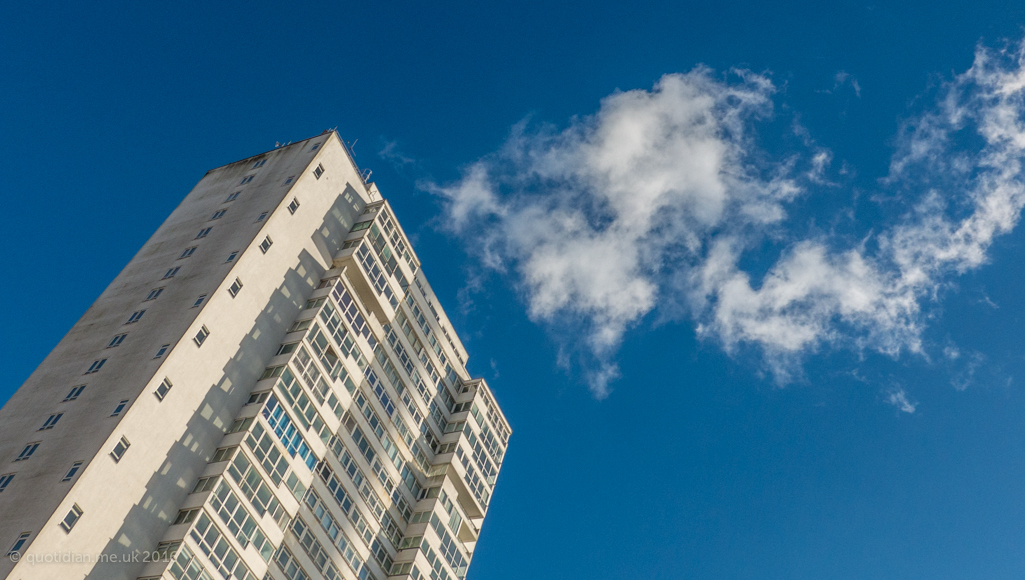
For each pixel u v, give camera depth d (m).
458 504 80.12
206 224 71.75
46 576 46.97
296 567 62.09
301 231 71.75
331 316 70.44
